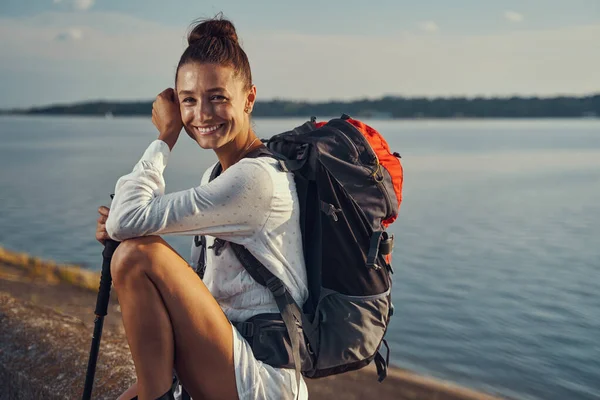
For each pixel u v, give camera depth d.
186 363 1.79
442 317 9.58
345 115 2.10
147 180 1.84
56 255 15.08
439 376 6.82
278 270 1.86
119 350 3.08
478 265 13.75
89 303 7.70
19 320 3.42
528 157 64.62
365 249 1.88
